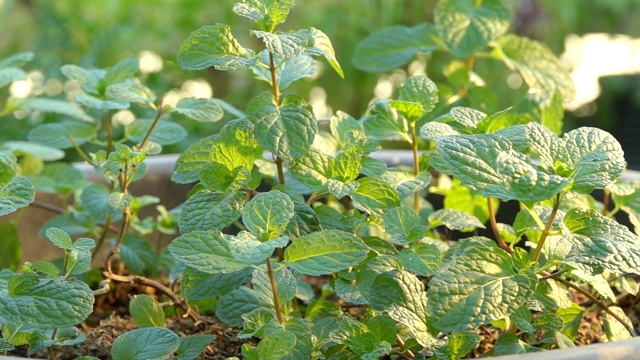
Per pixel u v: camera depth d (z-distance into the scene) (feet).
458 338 2.86
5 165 3.04
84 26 7.54
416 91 3.22
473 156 2.78
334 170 3.08
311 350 2.88
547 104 3.61
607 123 9.43
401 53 3.99
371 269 3.01
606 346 2.67
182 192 4.03
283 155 2.95
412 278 2.94
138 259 3.67
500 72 8.52
